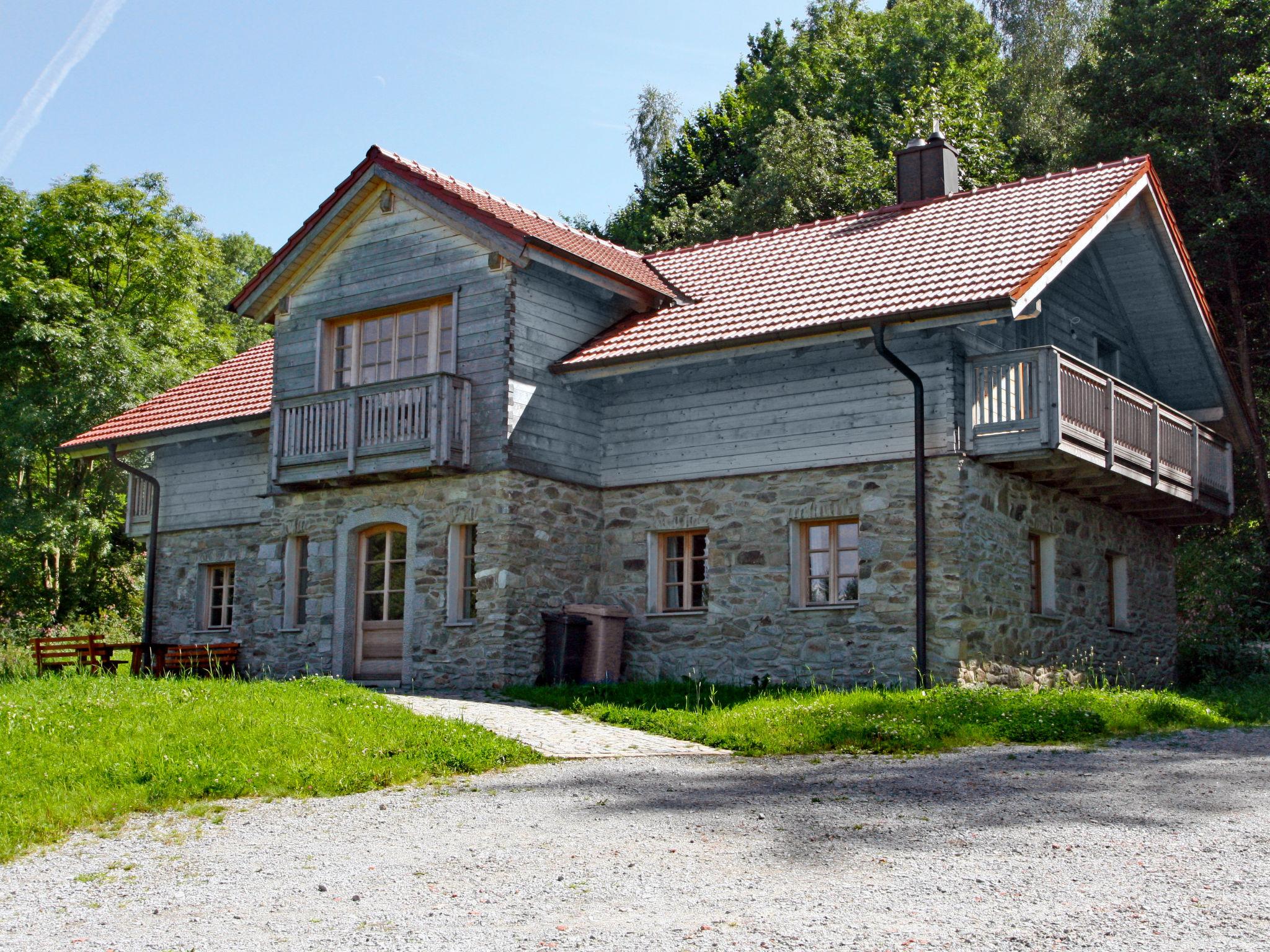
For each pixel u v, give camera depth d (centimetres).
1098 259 1852
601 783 942
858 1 4516
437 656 1608
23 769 923
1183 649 2097
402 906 616
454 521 1616
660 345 1593
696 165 4206
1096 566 1755
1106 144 2584
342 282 1784
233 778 930
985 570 1462
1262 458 2438
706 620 1602
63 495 2998
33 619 2892
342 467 1670
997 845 689
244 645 1819
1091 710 1201
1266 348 2591
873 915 563
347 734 1071
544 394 1644
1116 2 2728
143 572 3284
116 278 3166
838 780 920
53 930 596
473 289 1644
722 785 920
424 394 1598
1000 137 3766
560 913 589
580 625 1579
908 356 1491
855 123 3878
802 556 1565
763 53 4722
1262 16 2439
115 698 1156
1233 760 983
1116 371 1925
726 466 1614
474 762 1016
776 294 1642
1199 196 2483
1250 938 520
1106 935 526
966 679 1406
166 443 2145
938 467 1448
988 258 1498
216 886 671
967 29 4200
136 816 856
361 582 1728
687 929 553
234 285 4466
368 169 1717
